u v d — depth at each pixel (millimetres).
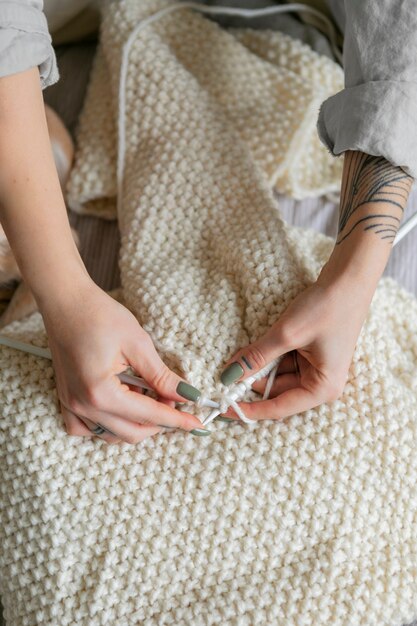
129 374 754
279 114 977
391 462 758
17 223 671
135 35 993
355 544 738
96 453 756
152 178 912
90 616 728
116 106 985
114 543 735
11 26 620
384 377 782
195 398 709
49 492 747
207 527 734
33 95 658
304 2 1072
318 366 716
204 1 1095
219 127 941
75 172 990
